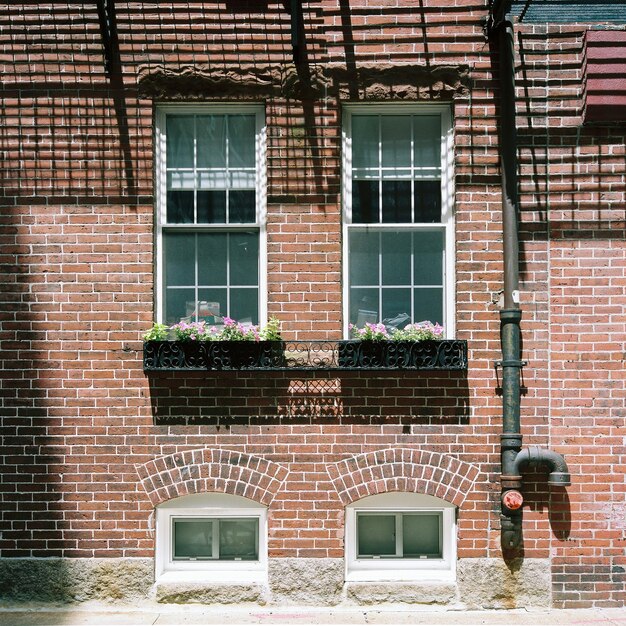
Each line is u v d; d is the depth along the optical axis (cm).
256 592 711
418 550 738
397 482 711
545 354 721
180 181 755
